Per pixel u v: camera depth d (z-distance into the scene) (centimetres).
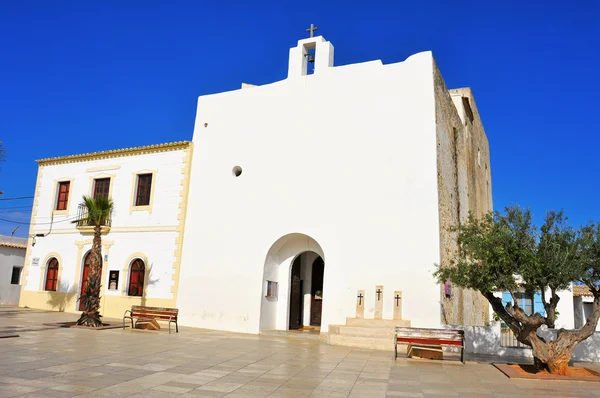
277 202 1800
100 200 1727
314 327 1945
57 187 2358
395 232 1600
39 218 2362
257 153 1883
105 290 2078
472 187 2394
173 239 1972
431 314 1498
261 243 1795
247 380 861
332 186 1722
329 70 1830
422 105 1655
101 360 985
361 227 1648
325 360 1152
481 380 967
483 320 2430
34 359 952
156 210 2039
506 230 1108
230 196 1895
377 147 1688
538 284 1077
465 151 2239
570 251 1050
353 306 1599
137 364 962
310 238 1795
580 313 2784
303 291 2003
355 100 1759
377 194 1652
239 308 1778
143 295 1978
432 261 1533
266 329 1755
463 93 2464
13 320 1725
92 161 2273
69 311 2169
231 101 1992
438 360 1239
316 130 1795
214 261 1867
